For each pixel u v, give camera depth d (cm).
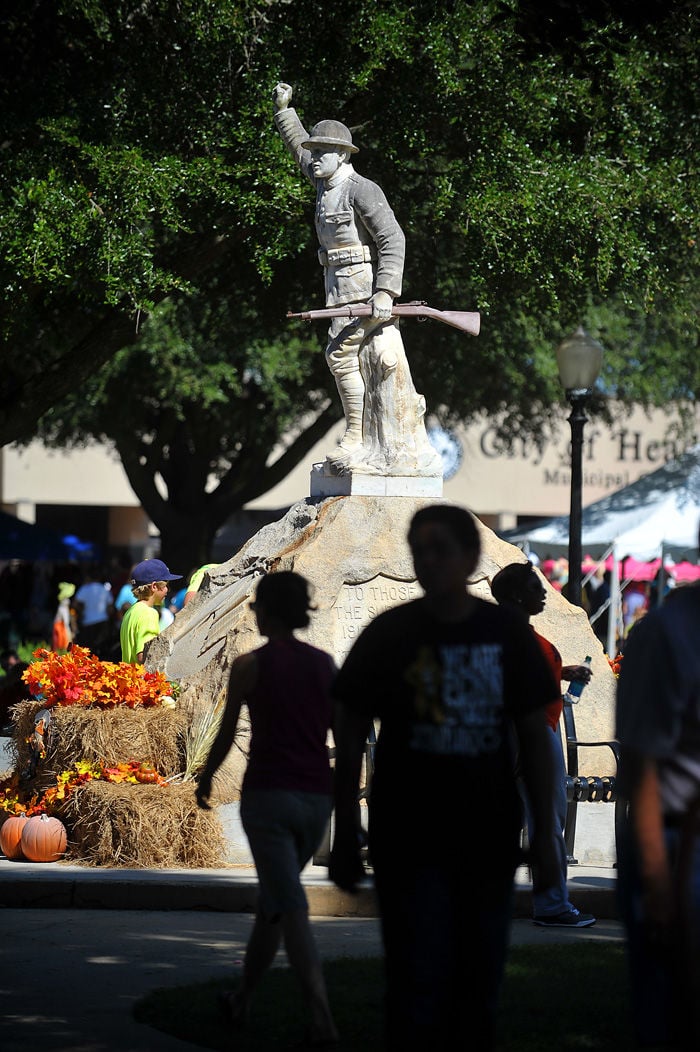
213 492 6856
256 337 4884
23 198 2972
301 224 3462
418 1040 829
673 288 3769
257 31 3331
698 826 785
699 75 2970
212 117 3300
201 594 2256
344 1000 1211
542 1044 1084
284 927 1085
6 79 3178
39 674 1989
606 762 2083
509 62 3119
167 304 5050
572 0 1750
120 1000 1235
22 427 3553
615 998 1220
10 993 1256
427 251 4059
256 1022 1140
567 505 9281
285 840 1100
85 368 3503
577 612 2119
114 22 3247
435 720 852
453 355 4903
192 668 2081
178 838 1791
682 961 782
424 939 836
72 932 1517
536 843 891
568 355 3033
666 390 6391
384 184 3656
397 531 2053
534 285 3547
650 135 3378
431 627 868
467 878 848
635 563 5134
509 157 3281
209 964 1376
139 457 6544
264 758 1109
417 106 3303
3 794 1966
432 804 846
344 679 875
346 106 3462
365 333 2097
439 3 2598
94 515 9800
